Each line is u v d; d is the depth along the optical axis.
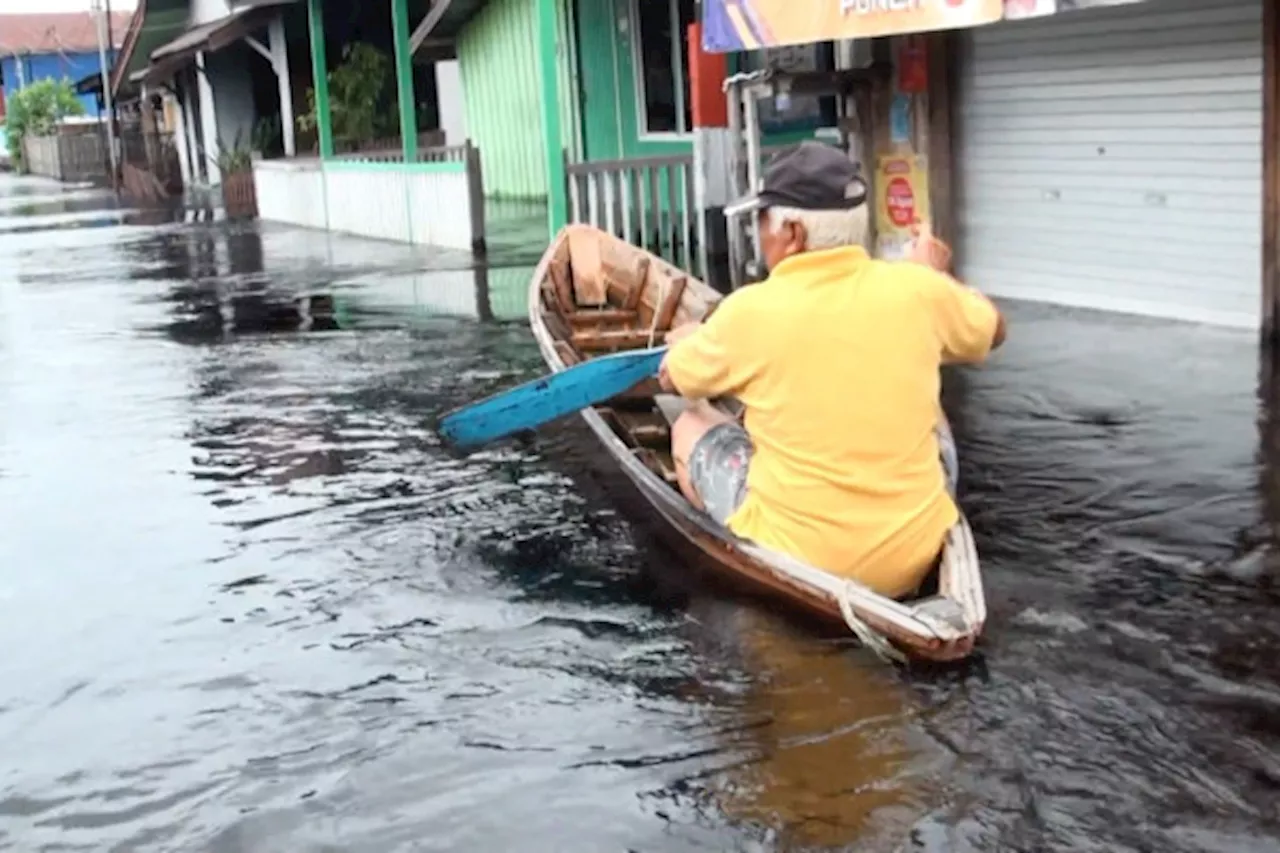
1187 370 8.20
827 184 4.84
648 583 5.69
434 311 12.66
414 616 5.51
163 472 7.72
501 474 7.30
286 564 6.15
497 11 21.19
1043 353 8.85
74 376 10.60
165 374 10.49
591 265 8.59
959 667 4.78
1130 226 9.63
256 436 8.39
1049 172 10.16
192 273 17.05
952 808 3.96
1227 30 8.69
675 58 16.52
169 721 4.77
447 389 9.38
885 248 11.46
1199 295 9.23
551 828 3.98
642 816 4.02
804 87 11.09
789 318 4.88
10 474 7.85
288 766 4.42
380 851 3.93
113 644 5.41
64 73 75.00
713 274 12.88
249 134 29.77
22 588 6.04
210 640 5.40
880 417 4.87
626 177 13.74
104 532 6.73
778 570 5.04
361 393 9.41
